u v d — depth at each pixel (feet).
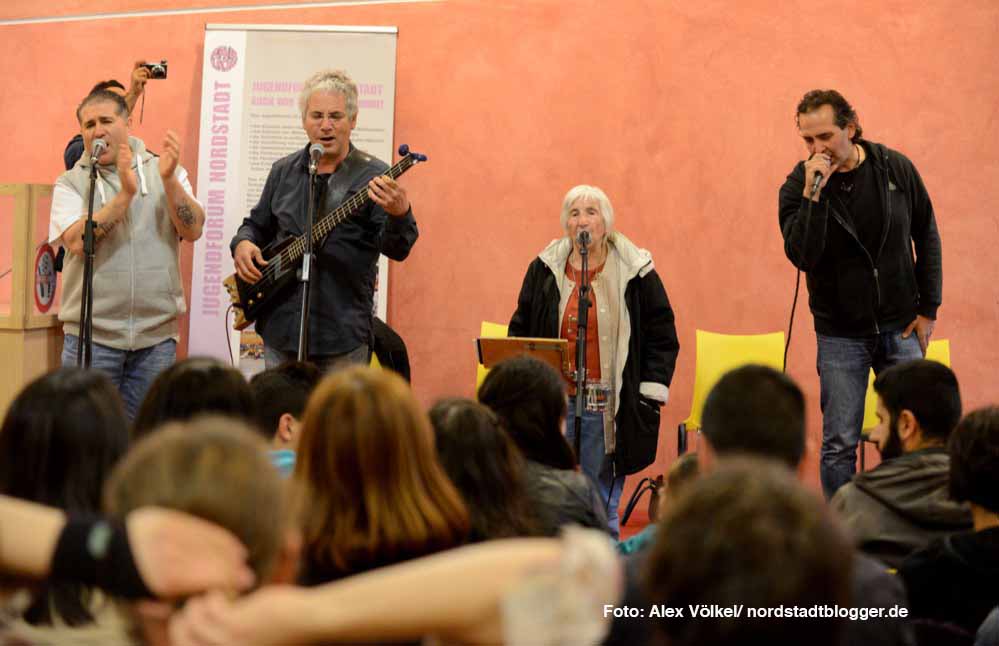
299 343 14.28
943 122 18.30
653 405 14.93
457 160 19.26
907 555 7.68
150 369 15.70
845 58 18.43
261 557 2.90
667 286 18.81
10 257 17.87
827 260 14.69
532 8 19.06
